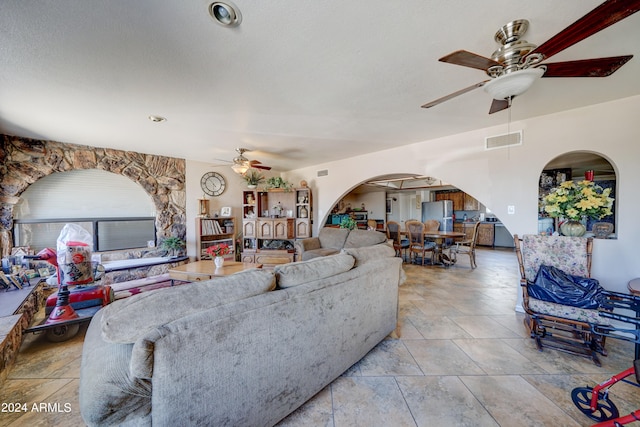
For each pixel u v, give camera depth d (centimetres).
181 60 173
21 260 320
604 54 173
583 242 229
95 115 270
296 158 507
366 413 149
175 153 454
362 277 192
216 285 125
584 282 216
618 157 244
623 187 242
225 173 572
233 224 555
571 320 203
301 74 194
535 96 236
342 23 140
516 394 164
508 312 296
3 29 138
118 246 437
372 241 459
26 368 195
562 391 167
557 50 128
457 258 634
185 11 129
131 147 409
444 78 202
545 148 285
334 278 170
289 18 135
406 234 659
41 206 375
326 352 164
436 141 373
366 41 156
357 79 202
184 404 102
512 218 308
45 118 278
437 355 209
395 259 237
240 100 237
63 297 236
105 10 127
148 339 92
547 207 251
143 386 99
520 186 302
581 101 248
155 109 256
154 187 464
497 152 318
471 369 190
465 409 152
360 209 1010
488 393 165
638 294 190
